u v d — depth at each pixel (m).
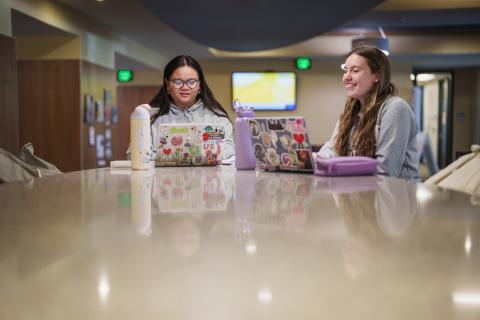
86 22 7.86
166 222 0.90
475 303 0.48
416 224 0.87
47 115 7.76
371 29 10.63
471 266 0.60
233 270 0.59
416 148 2.46
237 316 0.46
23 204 1.13
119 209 1.05
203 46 10.38
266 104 12.16
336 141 2.71
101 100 8.54
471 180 1.67
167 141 2.37
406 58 11.81
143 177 1.81
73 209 1.05
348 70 2.52
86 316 0.46
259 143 2.10
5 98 5.59
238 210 1.04
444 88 16.00
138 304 0.48
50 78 7.73
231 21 7.95
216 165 2.45
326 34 11.13
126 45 9.65
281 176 1.85
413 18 8.83
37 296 0.51
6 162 1.99
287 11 7.44
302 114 12.25
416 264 0.61
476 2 7.91
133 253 0.68
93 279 0.56
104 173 1.99
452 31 10.75
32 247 0.71
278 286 0.53
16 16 6.26
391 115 2.30
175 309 0.47
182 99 2.82
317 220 0.92
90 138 8.09
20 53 7.73
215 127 2.41
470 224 0.86
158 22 8.20
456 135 14.67
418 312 0.46
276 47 9.64
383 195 1.27
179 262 0.63
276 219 0.93
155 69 12.24
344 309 0.47
